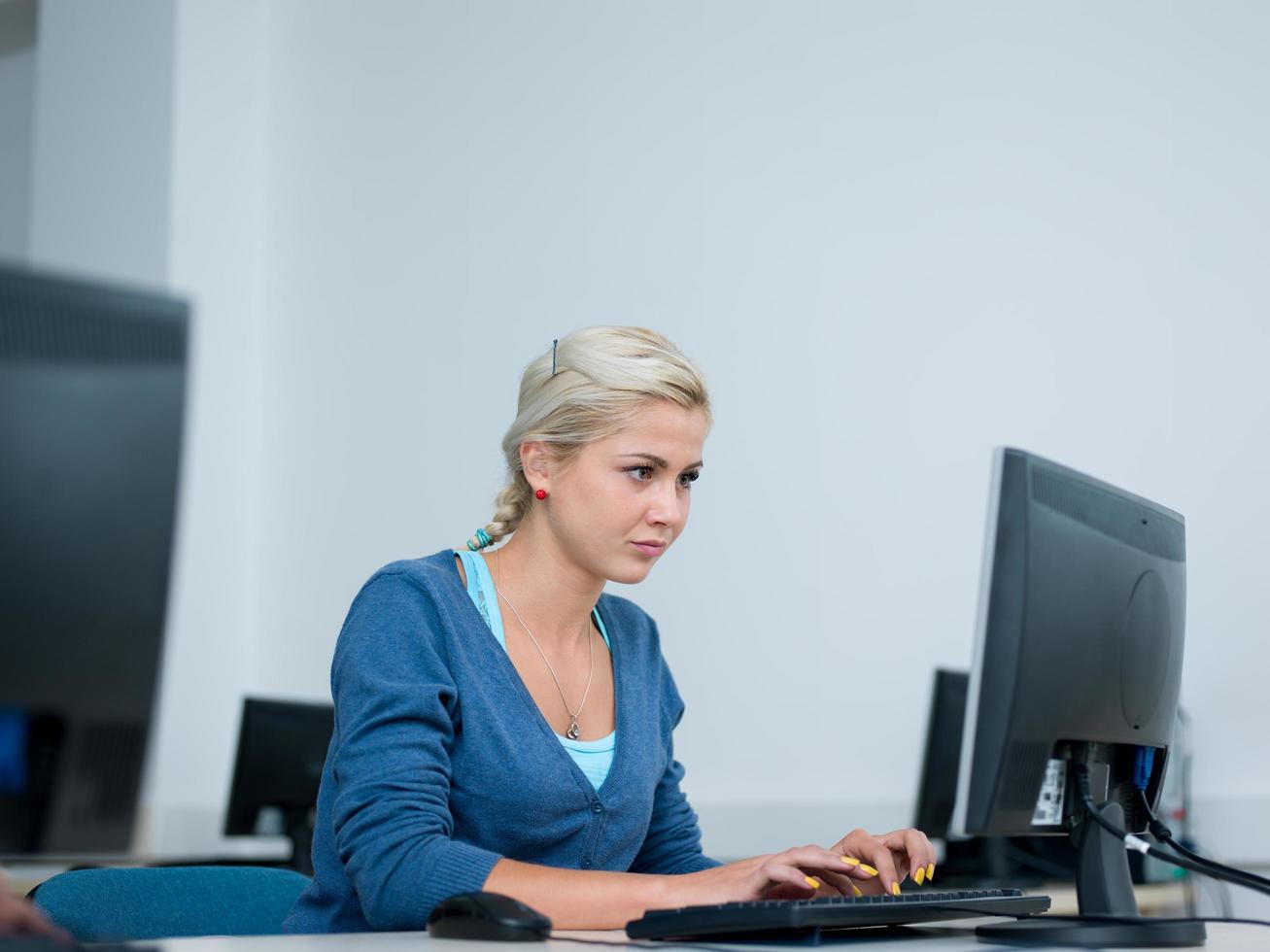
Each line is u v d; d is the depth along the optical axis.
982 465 3.43
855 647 3.56
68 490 0.80
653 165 4.03
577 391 1.48
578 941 1.13
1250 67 3.19
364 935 1.21
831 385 3.67
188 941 1.15
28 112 5.19
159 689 0.84
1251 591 3.08
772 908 1.09
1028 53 3.48
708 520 3.82
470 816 1.42
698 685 3.78
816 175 3.75
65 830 0.80
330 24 4.79
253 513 4.73
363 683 1.38
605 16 4.17
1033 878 2.84
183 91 4.66
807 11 3.81
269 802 3.00
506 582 1.57
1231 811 2.99
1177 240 3.24
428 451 4.37
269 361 4.77
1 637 0.77
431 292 4.43
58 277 0.81
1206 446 3.16
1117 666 1.34
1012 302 3.45
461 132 4.44
